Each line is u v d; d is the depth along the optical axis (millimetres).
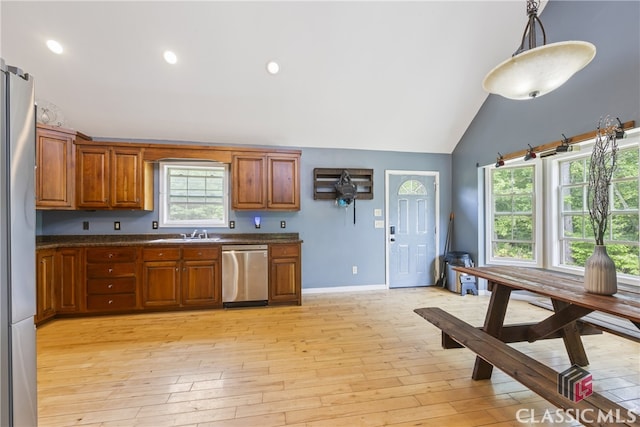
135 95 3338
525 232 3818
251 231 4113
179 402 1750
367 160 4484
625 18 2365
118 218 3779
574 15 2766
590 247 3164
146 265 3342
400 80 3479
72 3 2514
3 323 917
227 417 1619
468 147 4324
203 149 3668
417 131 4262
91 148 3424
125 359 2281
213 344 2547
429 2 2760
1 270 910
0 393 909
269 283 3600
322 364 2193
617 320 1974
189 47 2928
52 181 3201
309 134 4125
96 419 1604
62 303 3160
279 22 2803
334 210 4371
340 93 3568
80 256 3203
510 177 3955
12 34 2674
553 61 1427
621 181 2826
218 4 2625
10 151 931
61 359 2283
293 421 1583
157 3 2576
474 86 3689
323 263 4340
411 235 4613
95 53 2891
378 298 3977
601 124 2516
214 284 3488
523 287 1735
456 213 4609
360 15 2807
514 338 2180
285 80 3338
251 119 3803
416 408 1686
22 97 971
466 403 1731
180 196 3979
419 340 2617
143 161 3566
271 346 2504
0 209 906
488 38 3133
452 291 4289
